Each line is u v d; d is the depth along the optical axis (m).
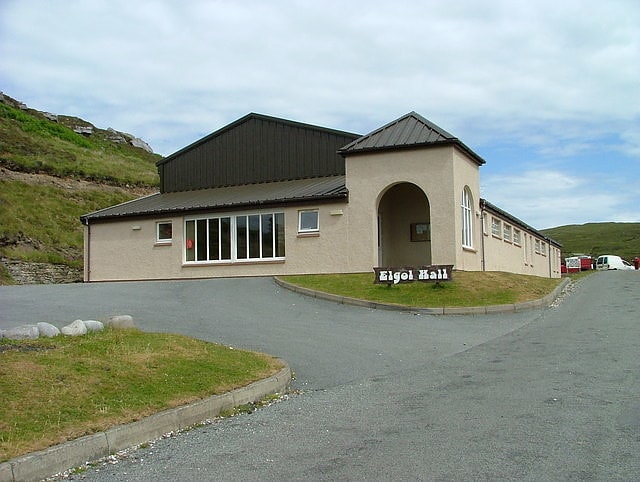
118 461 6.35
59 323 14.05
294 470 5.88
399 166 22.95
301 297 19.28
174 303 18.16
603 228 129.62
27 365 7.98
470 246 24.61
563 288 23.59
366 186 23.42
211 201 27.20
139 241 28.19
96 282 28.19
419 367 10.78
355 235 23.48
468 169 24.42
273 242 25.20
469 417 7.42
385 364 11.14
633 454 5.90
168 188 32.38
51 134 58.38
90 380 7.88
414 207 26.05
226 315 16.12
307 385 9.84
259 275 25.17
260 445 6.75
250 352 10.93
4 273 29.55
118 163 55.12
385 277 19.75
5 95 63.03
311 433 7.14
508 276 21.66
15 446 5.95
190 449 6.68
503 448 6.21
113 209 30.22
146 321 15.03
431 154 22.55
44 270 31.55
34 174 42.09
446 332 14.18
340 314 16.61
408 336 13.73
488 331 14.21
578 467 5.61
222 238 26.39
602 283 26.89
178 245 27.14
